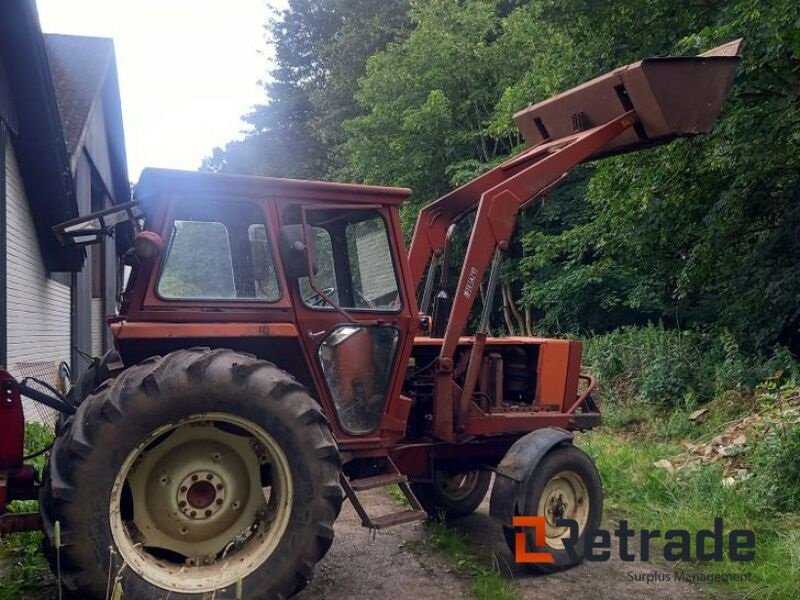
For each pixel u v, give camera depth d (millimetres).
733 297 9766
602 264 11336
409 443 5121
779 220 9117
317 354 4352
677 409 9266
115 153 17875
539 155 5570
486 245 5031
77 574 3455
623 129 5309
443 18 16844
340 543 5254
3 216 7824
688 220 9453
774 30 6918
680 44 7836
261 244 4258
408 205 16312
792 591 4273
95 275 16094
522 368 5707
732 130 7840
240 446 3932
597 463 7043
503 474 4781
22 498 4074
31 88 8172
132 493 3770
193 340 4129
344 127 17719
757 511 5590
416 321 4707
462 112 16109
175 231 4094
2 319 7750
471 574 4656
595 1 9289
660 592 4422
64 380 7516
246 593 3693
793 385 7289
